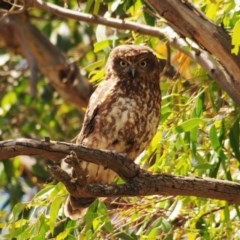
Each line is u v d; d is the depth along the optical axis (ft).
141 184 32.48
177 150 38.45
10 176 55.01
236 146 37.93
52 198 36.63
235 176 40.22
